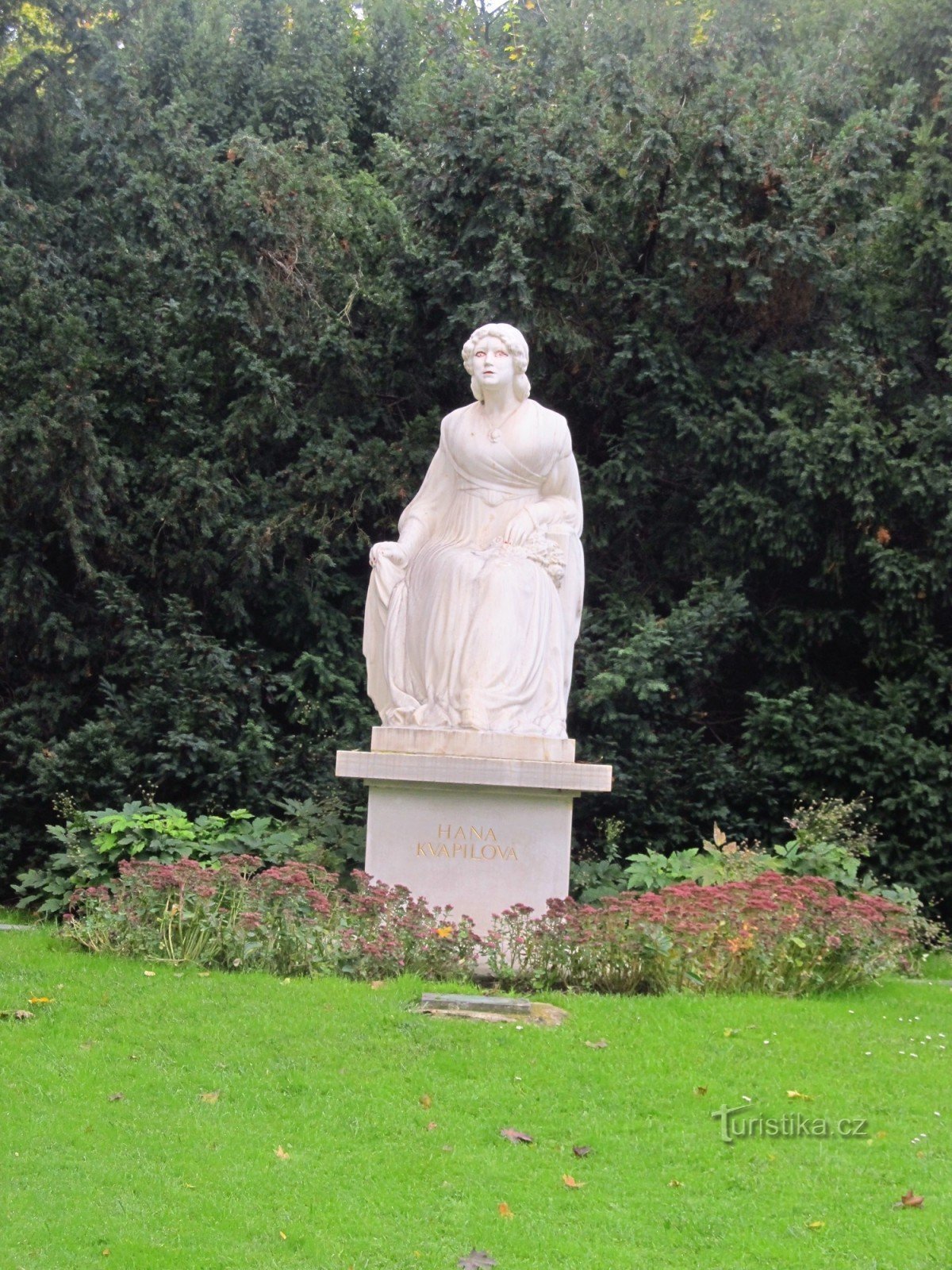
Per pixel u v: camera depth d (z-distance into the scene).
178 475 13.23
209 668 12.35
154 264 14.45
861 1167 5.51
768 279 13.31
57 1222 4.96
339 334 14.16
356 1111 5.89
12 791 12.25
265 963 7.78
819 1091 6.20
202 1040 6.57
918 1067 6.56
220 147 16.55
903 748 12.12
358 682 13.59
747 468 13.49
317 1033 6.63
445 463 9.50
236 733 12.60
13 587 12.54
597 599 14.20
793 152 14.02
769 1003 7.34
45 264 14.38
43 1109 5.86
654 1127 5.84
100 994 7.18
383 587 9.12
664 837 12.73
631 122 13.85
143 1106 5.93
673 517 14.38
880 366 13.63
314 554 13.76
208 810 12.02
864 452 12.66
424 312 14.30
